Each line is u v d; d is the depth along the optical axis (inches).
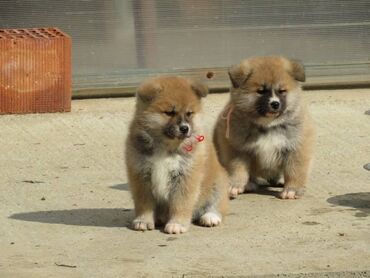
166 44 704.4
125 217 432.5
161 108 400.5
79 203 458.3
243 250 379.6
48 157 550.3
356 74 720.3
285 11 711.1
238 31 708.7
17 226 417.1
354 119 631.2
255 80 476.1
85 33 697.0
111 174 515.2
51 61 645.3
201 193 417.4
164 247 384.2
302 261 364.8
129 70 703.7
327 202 460.1
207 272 352.2
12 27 693.3
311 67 718.5
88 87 701.9
